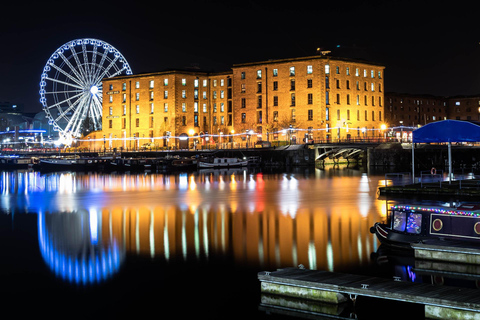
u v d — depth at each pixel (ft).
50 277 105.50
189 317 84.74
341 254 116.47
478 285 90.79
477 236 107.65
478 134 190.49
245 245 127.85
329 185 276.82
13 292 97.30
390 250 117.91
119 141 607.37
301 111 515.09
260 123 538.47
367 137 519.19
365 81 549.13
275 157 480.23
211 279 102.06
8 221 169.78
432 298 75.25
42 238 140.77
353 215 167.73
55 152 628.28
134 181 343.05
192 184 305.12
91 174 438.81
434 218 113.39
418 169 420.36
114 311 88.07
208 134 581.53
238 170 440.45
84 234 145.38
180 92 574.15
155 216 175.11
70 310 88.79
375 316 79.87
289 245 126.41
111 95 615.16
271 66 531.50
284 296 87.25
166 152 527.40
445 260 104.99
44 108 540.52
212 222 160.56
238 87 551.18
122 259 117.50
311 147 472.03
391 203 188.34
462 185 219.20
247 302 89.45
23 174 454.40
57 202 221.66
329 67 514.68
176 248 126.41
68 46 544.21
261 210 183.83
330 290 82.38
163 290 96.78
